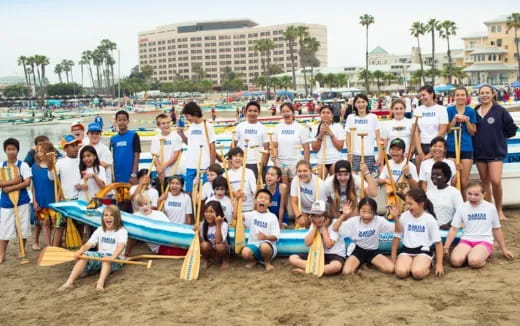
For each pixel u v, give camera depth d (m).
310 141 8.38
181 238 6.91
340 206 6.88
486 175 8.08
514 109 33.94
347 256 6.38
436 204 6.82
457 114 7.73
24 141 35.09
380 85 96.88
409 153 7.80
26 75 126.25
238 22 182.75
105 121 51.94
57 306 5.60
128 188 7.69
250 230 6.68
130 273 6.54
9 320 5.30
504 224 8.08
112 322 5.12
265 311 5.21
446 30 72.06
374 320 4.85
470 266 6.11
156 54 189.12
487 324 4.62
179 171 9.20
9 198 7.15
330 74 96.38
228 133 14.38
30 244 8.19
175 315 5.22
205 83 132.38
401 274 5.87
